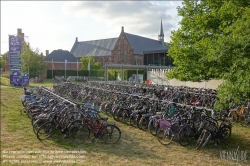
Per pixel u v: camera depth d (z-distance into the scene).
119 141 7.39
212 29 8.86
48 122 7.26
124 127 8.88
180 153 6.52
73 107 8.07
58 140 7.29
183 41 9.90
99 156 6.18
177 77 10.12
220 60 6.08
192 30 9.71
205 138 6.91
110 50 60.34
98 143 7.16
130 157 6.16
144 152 6.54
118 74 37.88
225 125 7.34
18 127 8.62
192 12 10.07
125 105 9.79
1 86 24.64
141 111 8.66
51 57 54.84
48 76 46.09
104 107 10.73
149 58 39.47
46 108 8.04
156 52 38.56
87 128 7.23
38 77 37.75
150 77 28.33
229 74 5.63
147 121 8.38
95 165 5.61
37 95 11.34
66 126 7.32
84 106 8.05
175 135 7.03
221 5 8.79
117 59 57.69
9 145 6.79
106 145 7.03
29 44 38.59
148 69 32.78
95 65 48.69
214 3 9.12
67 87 16.59
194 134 7.10
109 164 5.68
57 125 7.45
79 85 17.38
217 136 7.08
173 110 8.38
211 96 11.92
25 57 35.66
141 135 7.99
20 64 26.14
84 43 70.06
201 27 9.33
